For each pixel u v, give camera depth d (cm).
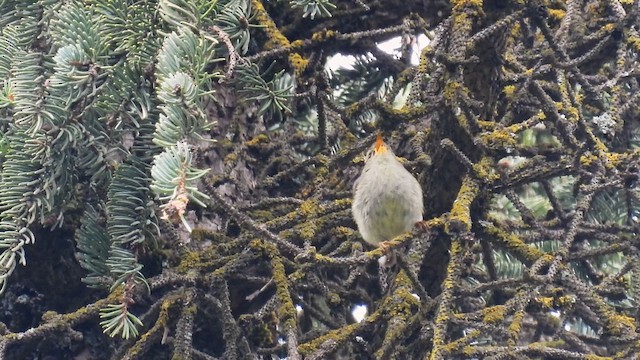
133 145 859
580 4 1069
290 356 760
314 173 1037
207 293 868
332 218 923
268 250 877
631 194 1070
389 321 817
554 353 735
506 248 870
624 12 1081
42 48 869
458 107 945
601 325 823
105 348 930
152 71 815
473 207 920
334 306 912
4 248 864
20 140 820
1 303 945
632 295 966
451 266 787
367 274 993
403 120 926
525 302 780
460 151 909
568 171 910
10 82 814
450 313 760
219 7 851
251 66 893
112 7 816
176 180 651
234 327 834
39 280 938
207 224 990
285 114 1117
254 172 1056
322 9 916
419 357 828
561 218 1000
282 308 802
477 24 972
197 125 716
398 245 761
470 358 735
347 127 1080
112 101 817
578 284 815
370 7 1088
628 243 905
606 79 1094
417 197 1005
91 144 834
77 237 842
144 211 818
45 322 824
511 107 1016
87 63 790
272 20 1066
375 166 1015
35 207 816
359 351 884
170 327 882
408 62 1141
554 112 930
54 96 798
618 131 1025
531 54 1136
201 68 762
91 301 950
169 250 926
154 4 817
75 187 891
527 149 1037
